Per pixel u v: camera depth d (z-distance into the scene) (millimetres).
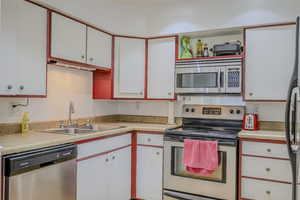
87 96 3119
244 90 2686
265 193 2314
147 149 2848
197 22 2879
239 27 2711
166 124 3262
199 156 2514
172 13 3016
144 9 3131
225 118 2959
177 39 3051
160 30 3068
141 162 2875
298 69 1462
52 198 1848
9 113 2207
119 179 2691
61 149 1916
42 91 2189
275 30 2549
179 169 2699
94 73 3197
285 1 2490
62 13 2365
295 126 1506
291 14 2461
